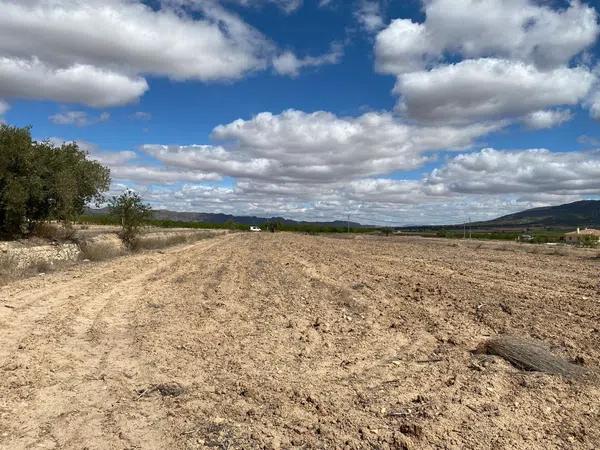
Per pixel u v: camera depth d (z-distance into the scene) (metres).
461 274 20.36
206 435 5.66
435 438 5.55
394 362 8.44
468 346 9.41
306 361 8.56
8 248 21.23
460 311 12.69
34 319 11.72
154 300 14.74
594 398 6.70
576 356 8.28
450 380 7.45
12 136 24.03
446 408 6.36
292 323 11.47
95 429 5.87
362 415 6.19
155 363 8.42
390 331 10.79
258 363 8.41
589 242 44.31
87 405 6.61
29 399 6.79
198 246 43.47
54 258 23.92
